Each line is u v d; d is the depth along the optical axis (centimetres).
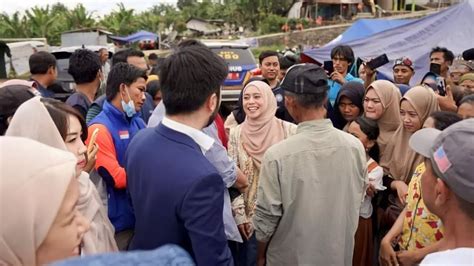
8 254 100
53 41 3919
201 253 157
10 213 98
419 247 214
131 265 64
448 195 138
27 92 227
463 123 139
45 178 103
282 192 218
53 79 463
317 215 214
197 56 174
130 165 182
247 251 291
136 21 4775
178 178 162
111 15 4866
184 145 171
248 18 4934
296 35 3434
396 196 289
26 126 169
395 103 305
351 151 221
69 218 109
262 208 222
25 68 1952
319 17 3972
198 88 172
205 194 160
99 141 246
